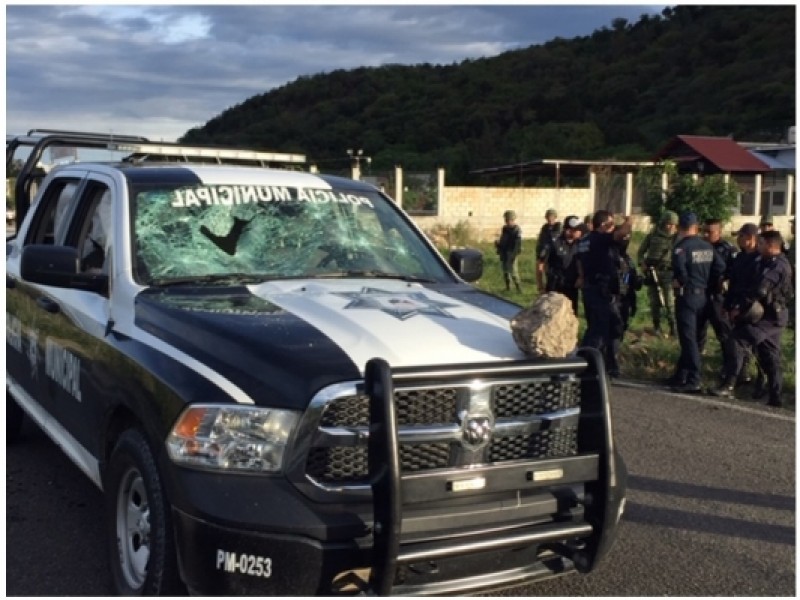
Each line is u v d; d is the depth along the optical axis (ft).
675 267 30.09
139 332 13.71
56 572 14.96
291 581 11.10
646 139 216.74
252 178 17.53
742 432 24.97
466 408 11.68
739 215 111.86
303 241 16.66
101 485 14.47
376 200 18.51
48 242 19.93
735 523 18.07
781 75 235.40
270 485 11.30
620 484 12.87
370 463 11.16
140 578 13.00
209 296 14.35
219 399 11.66
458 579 11.78
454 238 95.25
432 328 12.84
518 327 12.46
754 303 28.22
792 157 134.00
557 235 45.88
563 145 202.59
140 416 12.66
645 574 15.51
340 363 11.65
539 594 14.60
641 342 37.47
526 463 11.89
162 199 16.38
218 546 11.22
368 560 11.28
